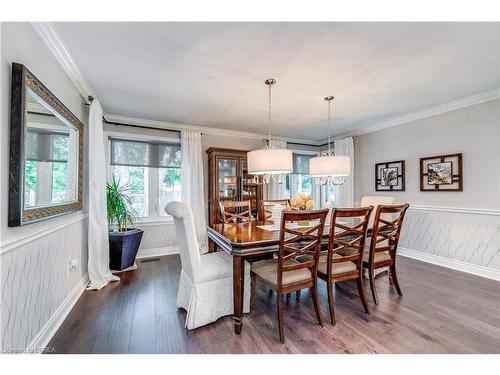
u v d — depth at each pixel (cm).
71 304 218
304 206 256
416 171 366
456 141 318
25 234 145
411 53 201
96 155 272
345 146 471
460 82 257
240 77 241
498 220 280
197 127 425
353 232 204
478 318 197
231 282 204
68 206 208
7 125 131
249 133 475
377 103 319
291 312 212
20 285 139
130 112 346
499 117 279
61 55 196
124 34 174
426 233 351
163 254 395
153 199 400
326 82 254
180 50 194
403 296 239
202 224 411
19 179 133
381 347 163
